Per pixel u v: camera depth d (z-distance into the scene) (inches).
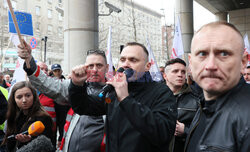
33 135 86.9
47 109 156.1
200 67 39.9
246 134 34.2
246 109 35.8
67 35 233.9
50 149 67.0
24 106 98.8
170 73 116.0
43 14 1390.3
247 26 785.6
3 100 119.8
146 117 52.1
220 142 36.5
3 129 118.5
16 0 1218.0
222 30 38.6
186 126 105.8
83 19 229.0
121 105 53.6
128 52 64.8
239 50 38.9
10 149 97.3
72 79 67.0
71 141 91.9
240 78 41.1
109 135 66.3
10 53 960.9
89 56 84.6
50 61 1419.8
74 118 94.8
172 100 62.3
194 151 41.5
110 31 144.6
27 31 131.6
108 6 288.2
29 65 81.2
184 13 532.1
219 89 38.4
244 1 692.1
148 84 65.2
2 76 229.9
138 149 59.0
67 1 233.3
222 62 38.2
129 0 805.2
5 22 990.4
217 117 38.8
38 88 85.0
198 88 136.4
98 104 72.8
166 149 61.9
